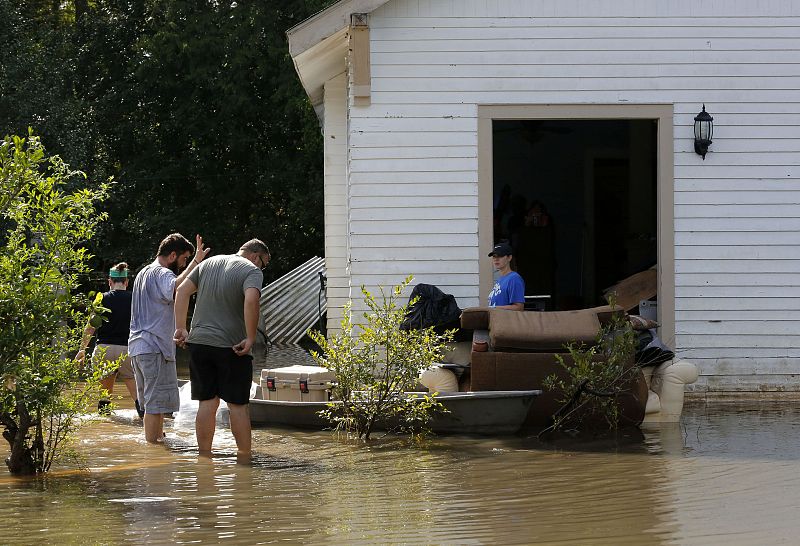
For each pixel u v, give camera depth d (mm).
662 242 17578
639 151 25500
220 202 48094
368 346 13938
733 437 13258
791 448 12344
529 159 25859
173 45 45312
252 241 13289
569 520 8719
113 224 47156
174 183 48719
